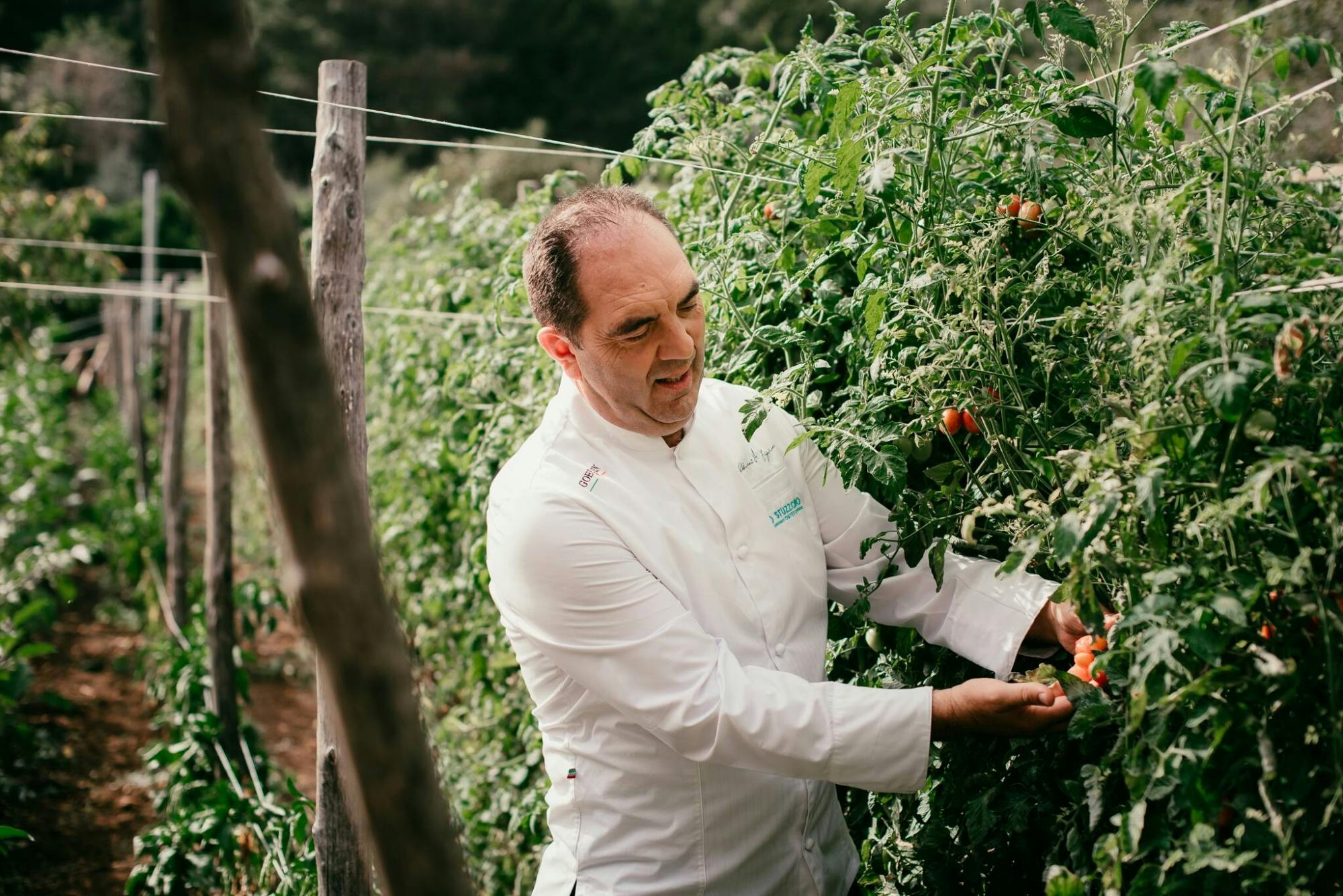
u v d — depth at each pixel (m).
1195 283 1.26
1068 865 1.47
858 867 1.83
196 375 11.07
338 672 0.93
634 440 1.62
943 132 1.71
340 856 2.12
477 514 3.20
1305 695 1.16
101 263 8.85
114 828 4.12
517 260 2.75
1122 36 1.66
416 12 18.22
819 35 13.89
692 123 2.55
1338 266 1.29
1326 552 1.14
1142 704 1.14
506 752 3.30
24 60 19.88
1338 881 1.15
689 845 1.60
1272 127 1.59
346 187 2.18
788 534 1.68
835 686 1.48
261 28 18.36
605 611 1.52
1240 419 1.16
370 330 5.73
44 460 7.30
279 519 0.92
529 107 17.81
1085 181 1.67
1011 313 1.64
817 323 1.97
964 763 1.63
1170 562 1.28
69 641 6.25
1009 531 1.52
